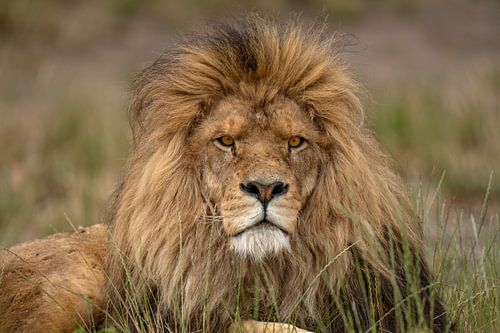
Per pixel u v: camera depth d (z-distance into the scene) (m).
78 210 15.84
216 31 8.41
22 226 15.70
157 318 7.88
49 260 8.80
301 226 7.87
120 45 30.48
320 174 7.96
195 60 7.98
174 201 7.89
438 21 33.22
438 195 10.16
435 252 8.80
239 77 7.89
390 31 32.19
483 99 22.20
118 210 8.23
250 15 8.69
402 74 27.84
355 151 7.91
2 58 27.72
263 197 7.41
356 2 33.34
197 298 7.84
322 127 8.01
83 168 18.95
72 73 27.66
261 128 7.75
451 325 8.08
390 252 7.64
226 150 7.77
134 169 8.16
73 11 32.25
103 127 20.89
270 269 7.82
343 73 8.23
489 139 20.20
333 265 7.80
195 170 7.91
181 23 31.67
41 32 30.19
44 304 8.55
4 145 20.02
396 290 7.21
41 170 18.66
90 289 8.70
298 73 7.92
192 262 7.81
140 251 7.92
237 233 7.51
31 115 22.09
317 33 8.45
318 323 7.66
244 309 7.85
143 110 8.29
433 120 21.19
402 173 9.80
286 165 7.66
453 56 30.08
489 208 15.73
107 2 32.84
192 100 7.95
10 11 30.06
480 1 35.25
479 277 8.66
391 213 7.95
